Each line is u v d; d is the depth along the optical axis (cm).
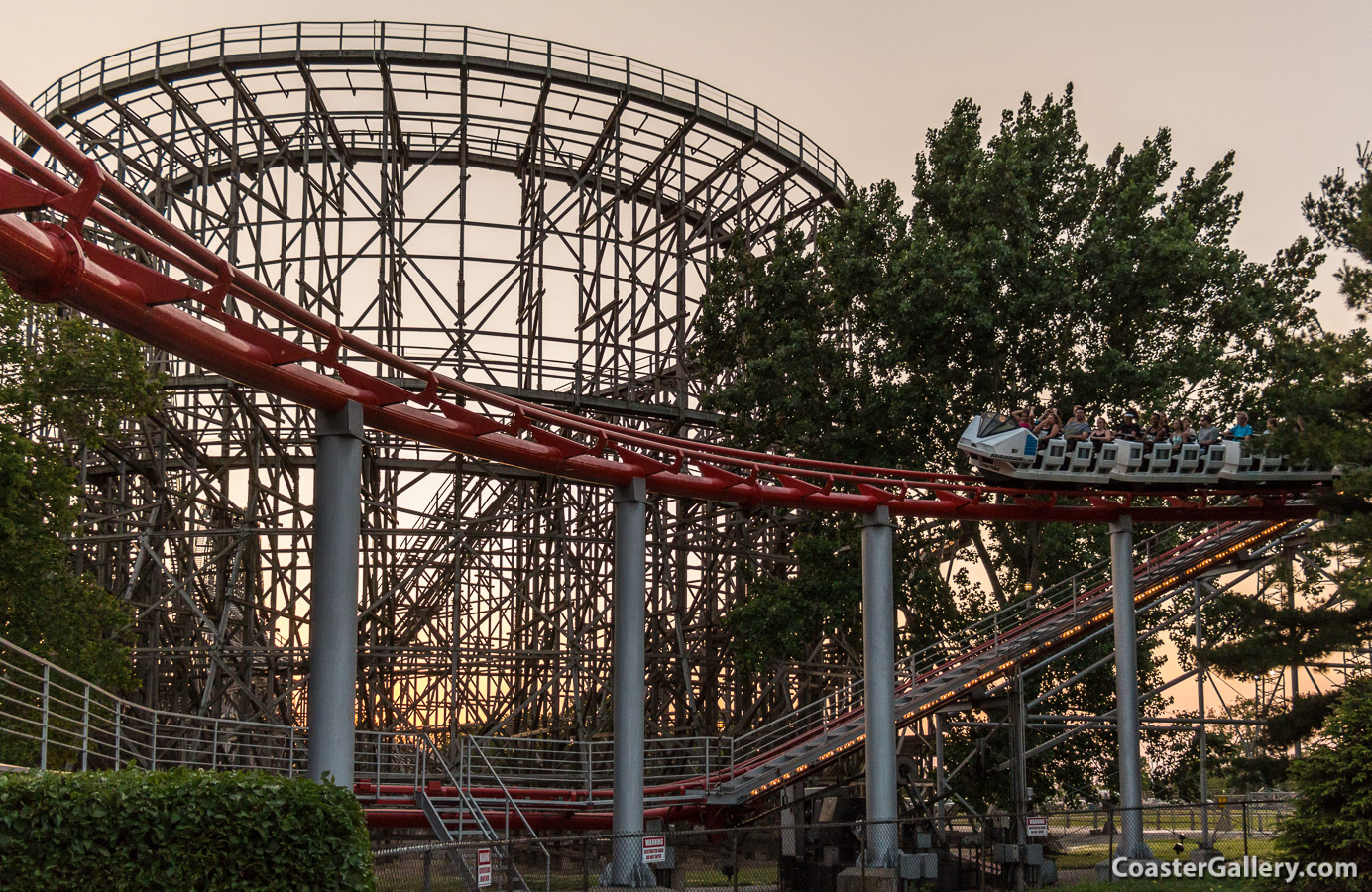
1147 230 3809
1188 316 3994
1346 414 2577
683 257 4200
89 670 2797
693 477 2677
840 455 3856
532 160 3869
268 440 3569
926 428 3897
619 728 2478
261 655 3516
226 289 1617
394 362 1997
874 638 2812
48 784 1217
